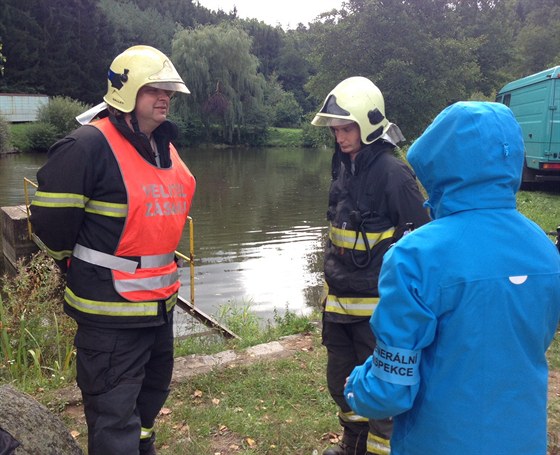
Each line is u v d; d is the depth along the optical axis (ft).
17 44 205.57
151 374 9.57
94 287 8.33
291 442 10.98
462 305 5.19
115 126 8.33
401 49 76.54
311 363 14.70
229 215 63.67
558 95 42.06
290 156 170.09
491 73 105.81
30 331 16.99
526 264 5.32
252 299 32.53
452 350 5.24
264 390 13.16
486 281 5.18
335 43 80.59
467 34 102.06
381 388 5.43
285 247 47.62
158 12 331.77
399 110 78.79
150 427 9.73
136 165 8.36
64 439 8.60
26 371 14.94
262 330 21.62
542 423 5.44
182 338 19.48
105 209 8.24
